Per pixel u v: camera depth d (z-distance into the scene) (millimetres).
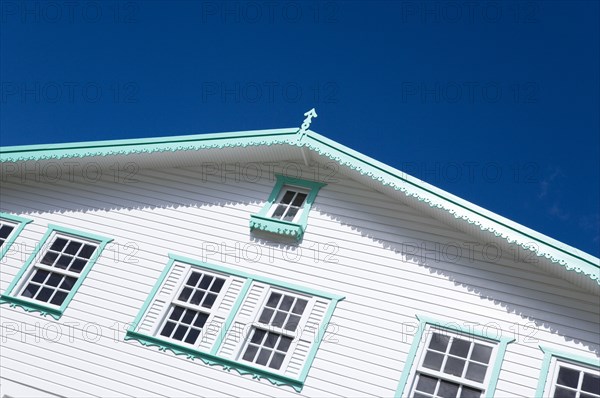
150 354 12891
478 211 13008
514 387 11773
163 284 13836
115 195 15398
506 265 13047
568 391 11680
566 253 12180
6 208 15562
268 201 14750
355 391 12117
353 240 13906
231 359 12602
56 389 12727
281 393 12203
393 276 13320
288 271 13680
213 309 13305
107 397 12531
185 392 12422
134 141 15195
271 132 14836
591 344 11977
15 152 15500
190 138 15086
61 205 15438
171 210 14977
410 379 12109
